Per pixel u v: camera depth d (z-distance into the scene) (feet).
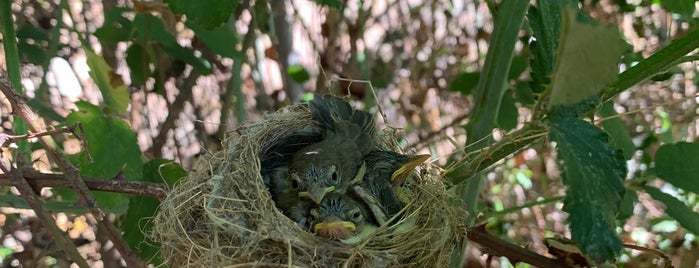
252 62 2.36
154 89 2.01
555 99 1.17
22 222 2.01
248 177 1.50
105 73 1.70
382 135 1.71
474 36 2.41
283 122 1.64
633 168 1.97
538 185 2.32
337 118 1.67
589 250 1.18
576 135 1.20
